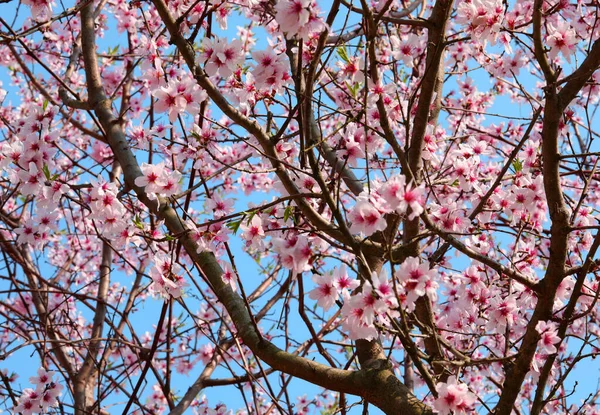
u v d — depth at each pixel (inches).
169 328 181.5
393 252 147.3
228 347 224.5
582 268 133.0
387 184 107.2
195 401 244.5
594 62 137.4
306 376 136.7
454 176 169.3
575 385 137.9
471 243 165.6
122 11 233.3
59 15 140.9
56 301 272.7
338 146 140.1
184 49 130.7
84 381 210.2
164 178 146.4
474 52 197.0
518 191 155.9
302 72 135.6
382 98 133.8
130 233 144.5
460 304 154.6
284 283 225.9
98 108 180.7
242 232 140.9
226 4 165.6
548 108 134.3
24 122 157.2
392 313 108.3
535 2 133.9
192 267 173.6
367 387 132.6
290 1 111.8
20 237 175.3
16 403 171.6
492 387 213.6
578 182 233.5
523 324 164.9
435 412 120.4
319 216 134.2
